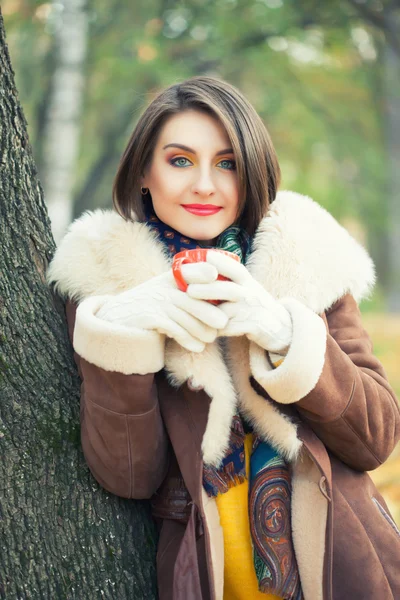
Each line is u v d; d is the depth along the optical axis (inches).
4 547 68.1
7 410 68.9
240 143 70.6
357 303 75.9
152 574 72.7
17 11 389.1
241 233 76.2
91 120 453.4
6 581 67.9
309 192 655.8
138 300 63.7
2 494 68.4
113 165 500.4
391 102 552.7
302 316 63.7
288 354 62.6
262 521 66.9
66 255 72.7
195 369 65.2
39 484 69.3
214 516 67.4
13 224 73.7
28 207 76.0
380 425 68.3
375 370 71.5
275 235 70.8
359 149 566.9
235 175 72.4
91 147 474.3
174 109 71.0
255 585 68.5
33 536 68.6
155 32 414.6
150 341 62.3
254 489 68.0
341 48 470.6
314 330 63.4
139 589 71.4
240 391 68.1
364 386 67.5
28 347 71.0
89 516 70.5
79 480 70.6
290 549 67.2
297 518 67.7
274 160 74.1
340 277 71.1
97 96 426.0
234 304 63.1
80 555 69.7
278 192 76.3
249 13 417.4
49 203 330.0
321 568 65.4
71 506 70.0
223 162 72.0
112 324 62.6
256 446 69.9
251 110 72.2
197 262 62.9
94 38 406.0
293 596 66.8
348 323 73.3
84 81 401.4
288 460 67.9
